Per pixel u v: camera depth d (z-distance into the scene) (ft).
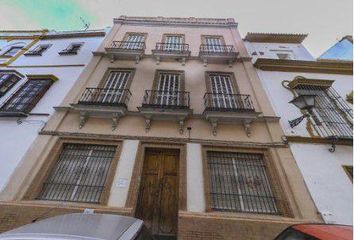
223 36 36.17
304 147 20.59
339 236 8.07
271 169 19.49
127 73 29.50
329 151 20.24
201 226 15.84
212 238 15.34
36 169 19.12
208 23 38.88
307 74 28.43
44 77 27.61
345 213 16.48
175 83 28.12
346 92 26.08
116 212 16.44
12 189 17.75
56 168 20.01
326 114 23.65
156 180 20.10
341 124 22.54
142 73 28.89
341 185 17.98
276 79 27.91
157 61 30.71
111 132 21.99
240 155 20.95
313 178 18.43
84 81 27.09
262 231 15.56
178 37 36.40
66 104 24.39
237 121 22.90
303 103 21.31
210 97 25.40
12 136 21.49
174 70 29.53
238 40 34.78
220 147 20.95
